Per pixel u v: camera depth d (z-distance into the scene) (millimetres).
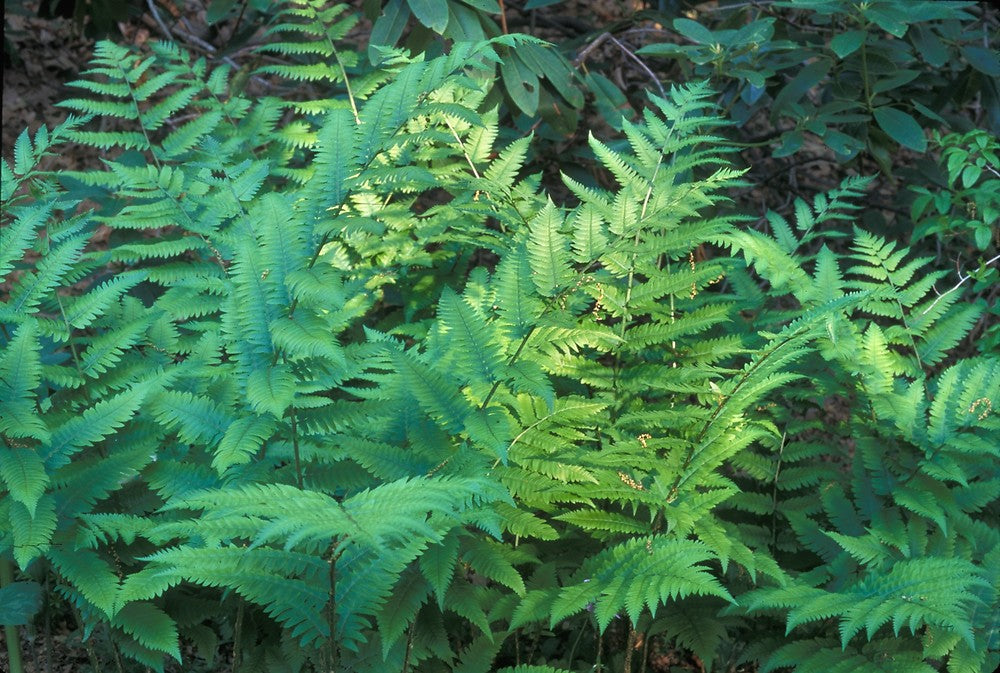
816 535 2604
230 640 2930
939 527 2525
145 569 2074
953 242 4285
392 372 2482
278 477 2148
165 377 2178
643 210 2574
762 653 2525
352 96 3197
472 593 2320
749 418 2764
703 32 3512
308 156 3748
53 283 2197
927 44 3740
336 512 1669
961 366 2840
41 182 2682
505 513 2334
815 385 2832
